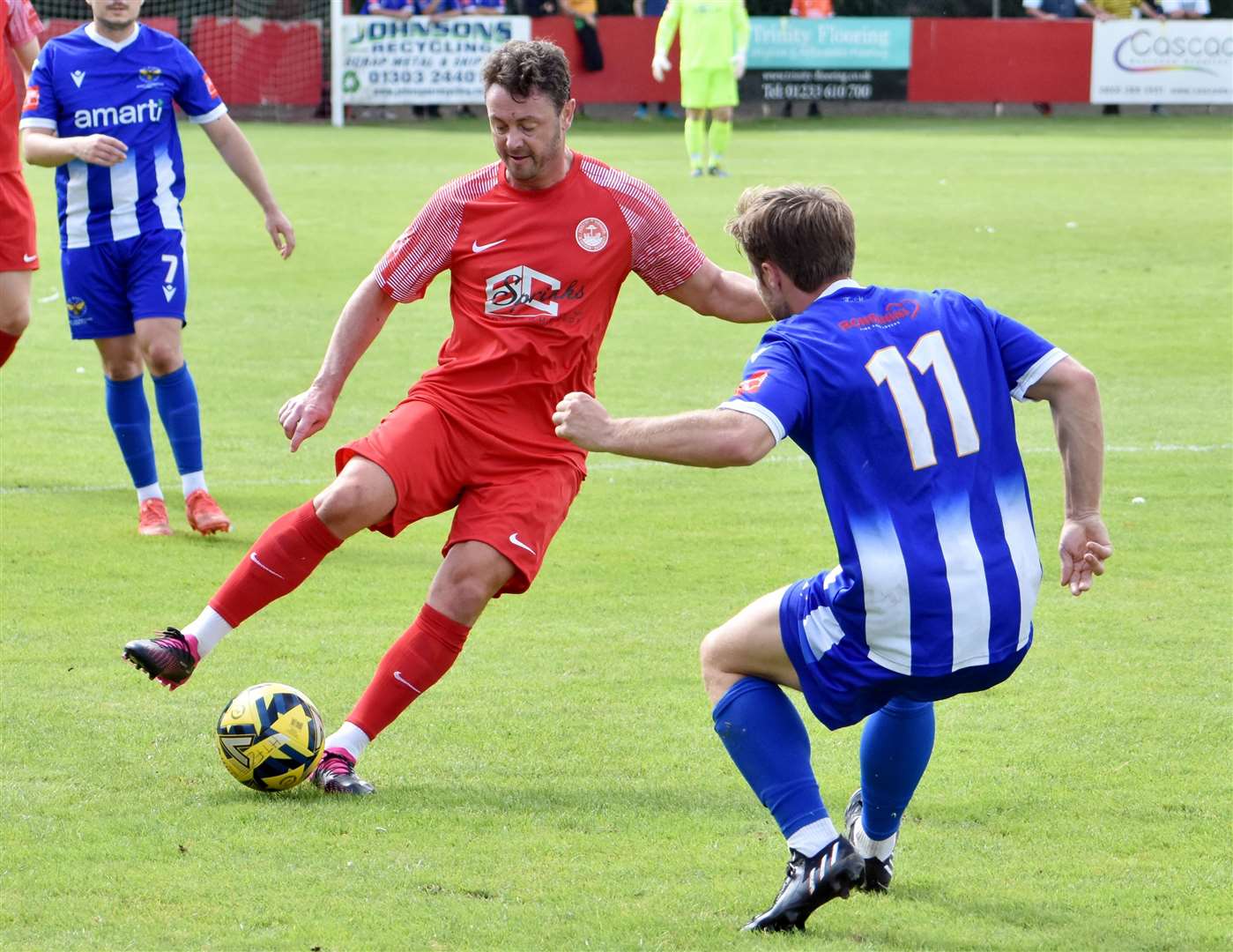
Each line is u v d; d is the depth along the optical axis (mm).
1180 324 44000
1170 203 69500
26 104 25312
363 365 39312
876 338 12625
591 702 18672
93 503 27812
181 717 17875
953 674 12516
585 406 12156
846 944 12633
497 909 13203
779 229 12977
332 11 105438
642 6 112688
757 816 15438
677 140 97312
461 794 15844
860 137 100188
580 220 16391
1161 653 20500
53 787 15750
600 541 25938
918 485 12422
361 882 13703
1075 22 114812
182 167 25906
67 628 20953
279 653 20234
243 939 12570
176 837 14602
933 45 114250
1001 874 14188
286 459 31016
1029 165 84125
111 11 25156
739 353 40688
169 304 25250
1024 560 12711
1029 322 44125
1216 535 26031
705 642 13484
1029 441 33156
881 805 13711
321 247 56688
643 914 13148
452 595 16078
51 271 52062
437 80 108062
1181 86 116250
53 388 36781
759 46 113500
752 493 29359
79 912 13000
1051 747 17328
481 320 16453
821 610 12719
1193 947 12758
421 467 16203
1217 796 15992
